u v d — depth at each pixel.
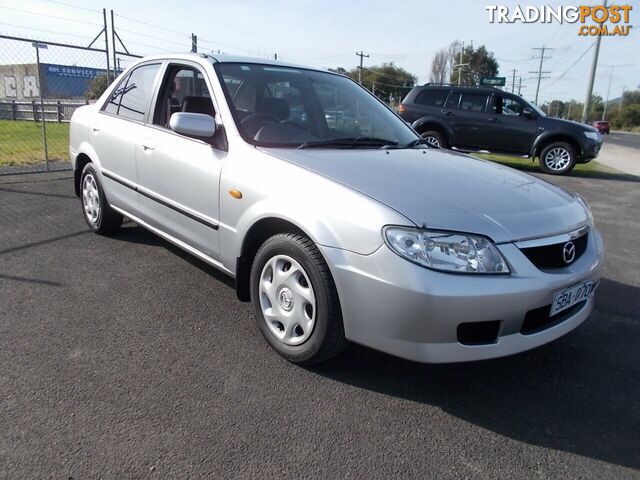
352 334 2.46
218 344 2.99
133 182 4.03
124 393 2.48
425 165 3.06
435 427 2.35
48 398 2.41
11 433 2.16
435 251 2.24
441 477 2.05
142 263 4.22
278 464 2.07
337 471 2.05
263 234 2.98
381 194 2.45
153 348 2.92
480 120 12.10
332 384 2.65
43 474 1.95
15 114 18.27
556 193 3.02
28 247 4.52
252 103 3.39
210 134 3.08
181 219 3.52
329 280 2.50
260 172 2.84
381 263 2.28
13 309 3.31
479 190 2.70
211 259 3.34
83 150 4.71
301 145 3.14
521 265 2.35
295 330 2.77
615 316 3.68
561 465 2.15
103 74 13.37
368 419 2.38
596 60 26.56
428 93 12.70
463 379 2.76
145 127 3.90
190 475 1.98
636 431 2.39
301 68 3.98
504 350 2.38
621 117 84.00
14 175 7.90
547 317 2.50
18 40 7.82
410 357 2.31
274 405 2.45
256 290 2.93
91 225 4.91
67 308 3.37
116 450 2.10
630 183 10.82
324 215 2.48
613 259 5.12
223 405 2.43
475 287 2.23
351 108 3.85
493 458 2.17
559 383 2.76
